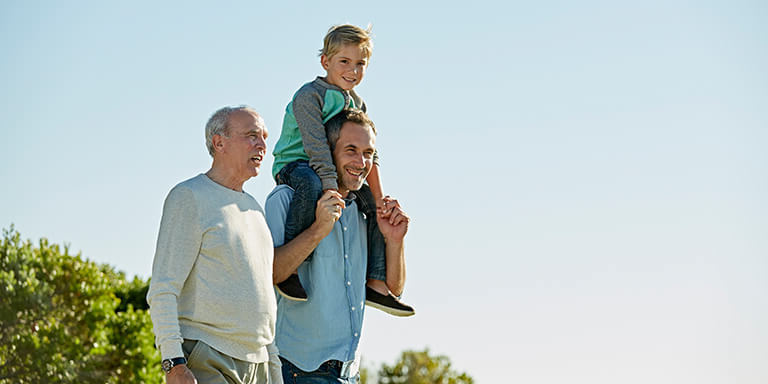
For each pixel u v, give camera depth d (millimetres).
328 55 5609
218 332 4453
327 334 5324
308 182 5223
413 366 31547
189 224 4465
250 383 4598
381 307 5801
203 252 4484
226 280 4492
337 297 5410
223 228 4516
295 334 5301
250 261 4578
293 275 5199
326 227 5090
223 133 4656
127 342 15875
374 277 5738
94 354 15047
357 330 5469
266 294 4617
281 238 5227
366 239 5758
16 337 14094
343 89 5609
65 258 15695
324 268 5398
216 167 4688
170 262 4406
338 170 5441
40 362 14172
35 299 14445
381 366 31797
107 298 16141
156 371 16156
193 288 4477
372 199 5797
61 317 15047
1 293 14188
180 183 4574
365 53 5617
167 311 4328
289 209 5270
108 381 15211
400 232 5711
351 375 5434
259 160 4699
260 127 4719
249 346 4547
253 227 4668
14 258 14750
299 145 5535
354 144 5406
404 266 5801
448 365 31969
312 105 5434
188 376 4230
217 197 4582
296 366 5266
